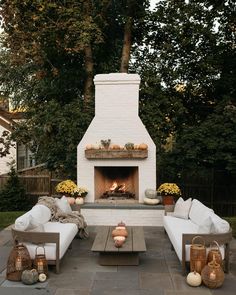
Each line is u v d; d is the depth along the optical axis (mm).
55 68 13633
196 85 14719
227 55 14328
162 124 13852
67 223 7848
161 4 14328
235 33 14477
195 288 5574
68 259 6969
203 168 13203
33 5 12422
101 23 13828
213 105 14766
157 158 12859
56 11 12828
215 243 6055
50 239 6094
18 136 13945
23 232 6109
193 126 13453
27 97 16844
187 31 14336
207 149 12523
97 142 10773
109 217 10125
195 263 5789
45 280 5848
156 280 5895
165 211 9406
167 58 14375
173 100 13953
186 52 14555
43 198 8383
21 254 5836
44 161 14188
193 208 8094
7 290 5461
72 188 10336
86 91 14227
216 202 14414
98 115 10844
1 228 10531
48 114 13258
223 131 12406
